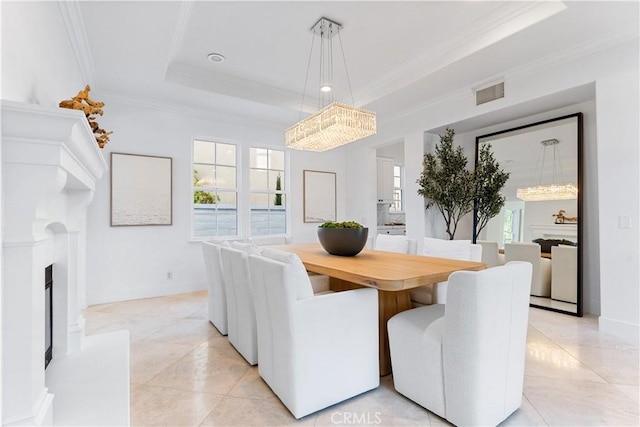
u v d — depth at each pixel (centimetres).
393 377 190
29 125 120
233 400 182
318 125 293
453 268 206
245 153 502
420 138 455
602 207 280
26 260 124
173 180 436
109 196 391
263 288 188
